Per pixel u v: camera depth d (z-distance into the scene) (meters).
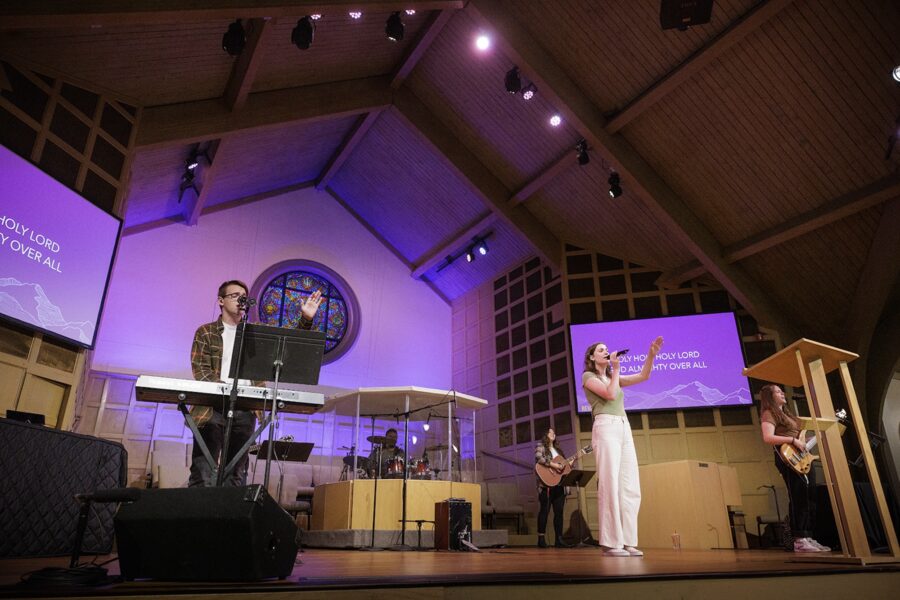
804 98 5.95
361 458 6.72
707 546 5.83
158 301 8.56
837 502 2.53
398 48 7.50
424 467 6.55
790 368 3.04
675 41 6.11
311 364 2.61
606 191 8.04
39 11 4.16
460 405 7.34
